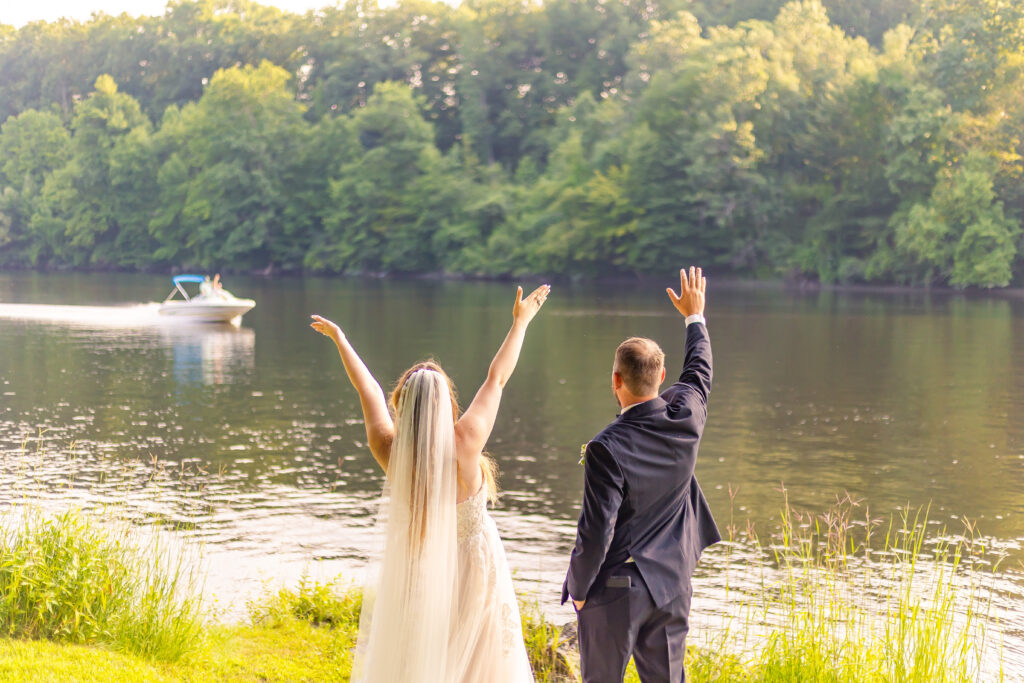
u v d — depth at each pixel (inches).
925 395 854.5
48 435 665.6
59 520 229.0
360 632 135.4
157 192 3912.4
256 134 3585.1
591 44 3914.9
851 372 1003.3
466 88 3764.8
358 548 405.1
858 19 3649.1
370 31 4242.1
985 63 2432.3
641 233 2834.6
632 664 215.5
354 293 2509.8
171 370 1013.8
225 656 221.8
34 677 176.7
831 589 247.9
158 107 4621.1
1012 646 287.6
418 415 129.7
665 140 2837.1
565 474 562.9
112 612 217.2
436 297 2340.1
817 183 2807.6
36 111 4453.7
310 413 762.2
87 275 3521.2
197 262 3671.3
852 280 2664.9
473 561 132.6
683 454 136.9
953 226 2395.4
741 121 2741.1
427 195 3363.7
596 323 1620.3
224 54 4576.8
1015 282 2442.2
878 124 2674.7
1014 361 1090.1
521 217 3142.2
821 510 485.1
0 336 1362.0
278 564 378.3
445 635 128.1
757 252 2807.6
